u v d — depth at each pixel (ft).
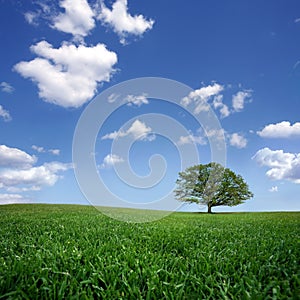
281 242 14.67
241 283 8.93
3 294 8.46
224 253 13.16
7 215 33.14
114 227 22.07
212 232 19.90
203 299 8.50
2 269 10.07
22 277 9.31
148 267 10.48
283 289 8.86
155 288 9.05
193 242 16.11
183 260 12.14
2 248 13.66
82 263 11.51
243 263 11.71
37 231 19.66
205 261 11.43
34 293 8.50
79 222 25.02
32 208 47.06
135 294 8.84
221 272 10.63
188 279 9.75
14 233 18.83
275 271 10.23
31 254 12.39
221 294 8.66
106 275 9.75
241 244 15.06
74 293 8.73
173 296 8.48
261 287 9.05
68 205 56.24
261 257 12.08
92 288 9.26
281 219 32.96
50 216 31.32
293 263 10.93
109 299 8.45
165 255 12.89
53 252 12.36
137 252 13.56
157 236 17.75
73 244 14.73
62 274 9.84
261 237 17.78
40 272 9.66
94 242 15.48
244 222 28.94
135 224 24.35
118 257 11.98
